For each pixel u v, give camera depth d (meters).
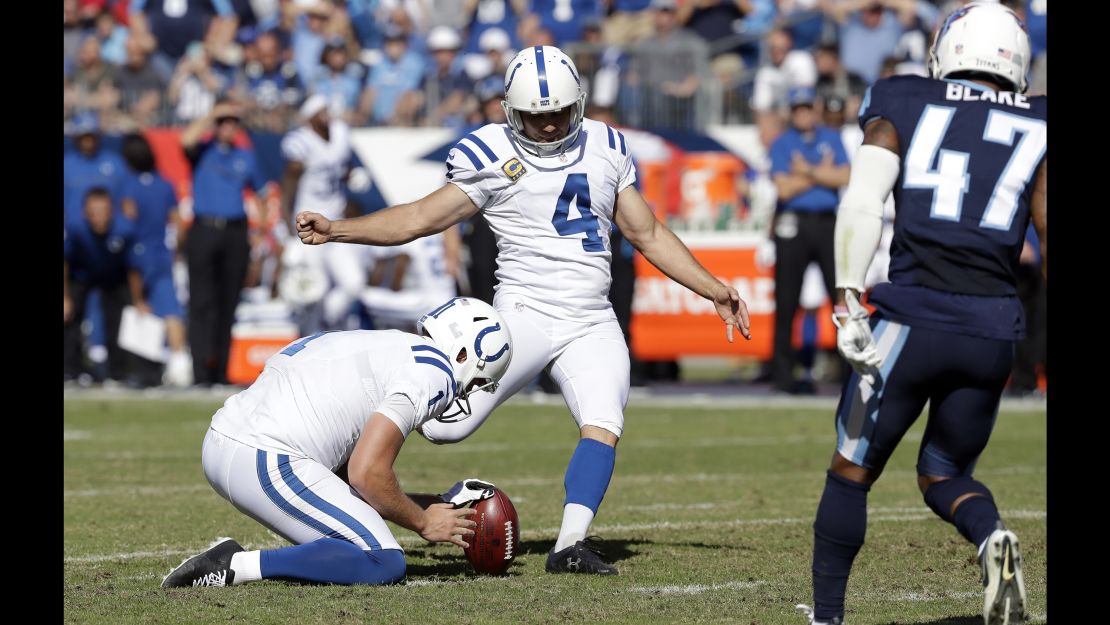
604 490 20.02
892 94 15.04
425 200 20.56
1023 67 15.55
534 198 20.59
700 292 20.78
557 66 20.08
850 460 14.85
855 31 55.75
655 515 24.98
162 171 53.28
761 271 51.31
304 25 62.03
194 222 50.03
